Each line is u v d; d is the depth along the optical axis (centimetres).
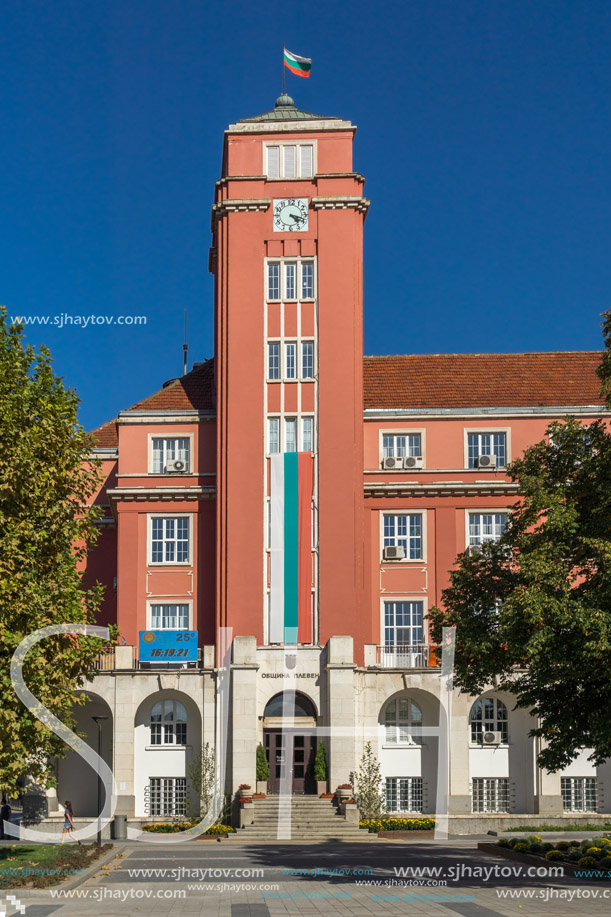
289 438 5012
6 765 2745
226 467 4994
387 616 5050
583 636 2605
